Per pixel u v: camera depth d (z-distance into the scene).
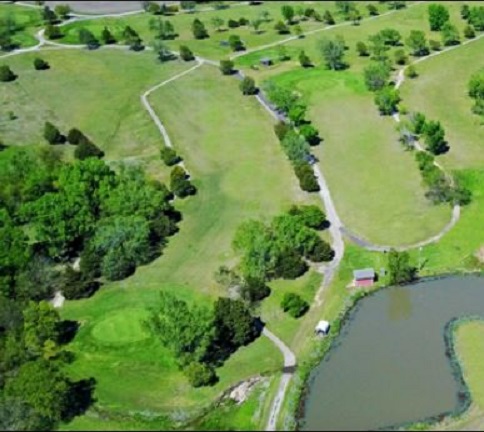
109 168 172.00
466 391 118.94
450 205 163.25
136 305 140.75
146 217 158.25
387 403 117.19
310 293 141.62
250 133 195.50
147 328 129.25
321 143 189.25
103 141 195.88
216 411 117.56
